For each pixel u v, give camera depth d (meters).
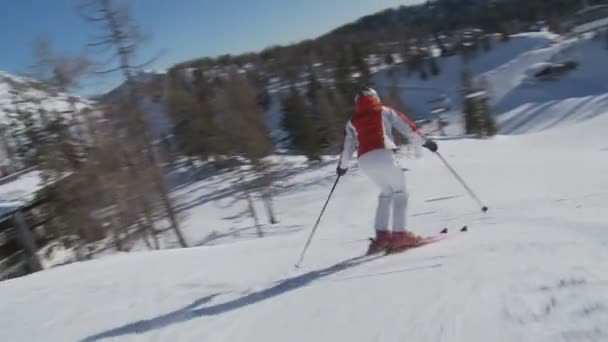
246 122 35.00
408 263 3.58
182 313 3.56
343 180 36.06
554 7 168.25
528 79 111.56
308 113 47.88
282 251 5.96
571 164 29.89
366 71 83.31
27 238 19.25
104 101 22.22
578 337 1.80
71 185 22.69
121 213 23.48
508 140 60.62
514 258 3.10
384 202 4.38
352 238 6.20
